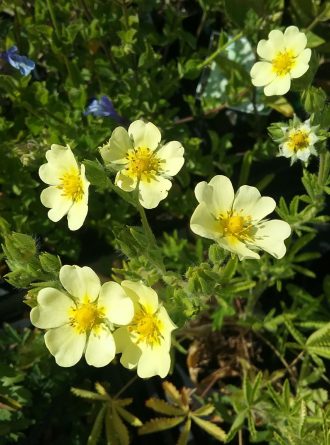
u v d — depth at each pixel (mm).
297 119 134
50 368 175
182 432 173
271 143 201
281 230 113
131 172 121
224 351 198
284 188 221
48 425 183
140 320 111
